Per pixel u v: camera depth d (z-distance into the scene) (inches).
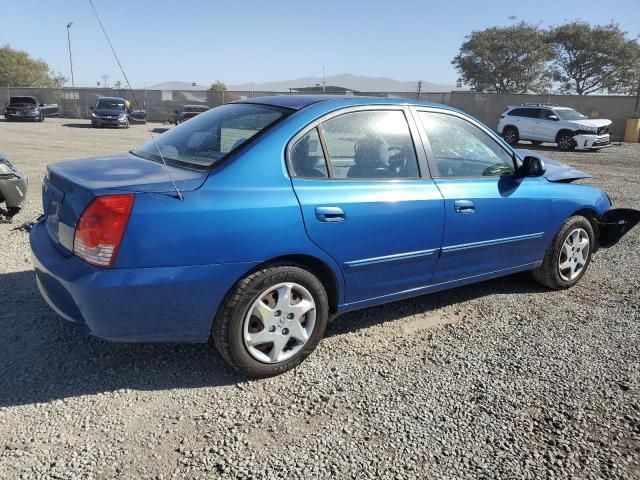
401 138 148.3
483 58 1969.7
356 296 141.6
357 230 134.1
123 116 1088.8
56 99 1605.6
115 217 108.5
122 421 112.3
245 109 146.3
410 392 126.7
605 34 1849.2
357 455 104.7
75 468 98.4
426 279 154.3
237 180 120.3
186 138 144.0
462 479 99.4
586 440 111.2
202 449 104.8
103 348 140.7
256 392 124.6
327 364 138.4
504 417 118.0
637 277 212.1
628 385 132.0
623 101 1079.0
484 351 147.9
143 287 110.7
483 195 159.9
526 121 862.5
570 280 195.0
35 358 134.6
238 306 121.0
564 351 148.9
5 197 246.7
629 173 549.0
